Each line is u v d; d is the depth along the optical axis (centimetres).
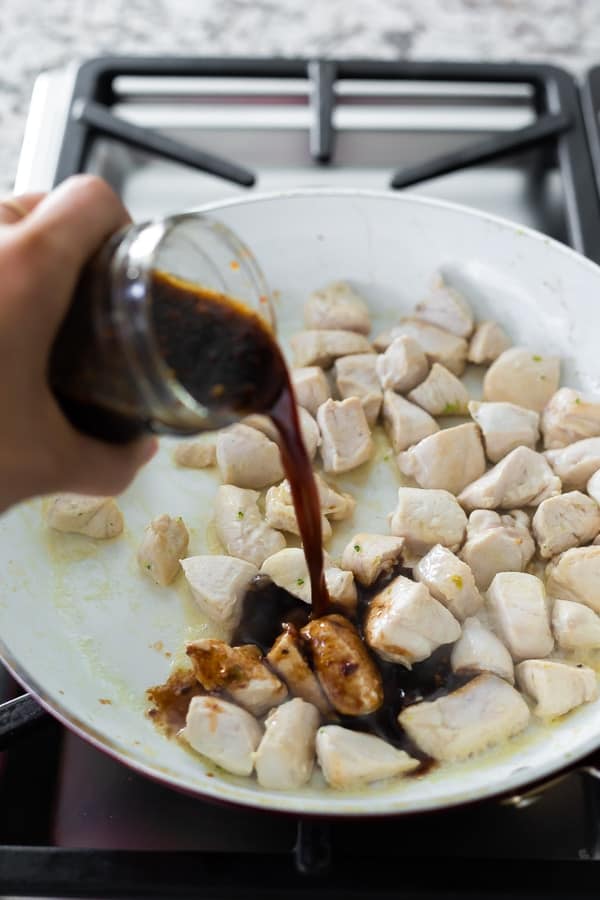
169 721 54
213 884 48
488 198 74
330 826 49
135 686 56
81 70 76
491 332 67
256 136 77
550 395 65
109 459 45
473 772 52
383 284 70
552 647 56
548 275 66
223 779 52
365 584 59
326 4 89
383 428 67
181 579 60
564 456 63
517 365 65
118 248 44
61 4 89
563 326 66
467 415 67
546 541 60
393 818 49
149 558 60
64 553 61
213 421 45
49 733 55
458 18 87
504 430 63
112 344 42
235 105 79
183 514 63
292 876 48
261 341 49
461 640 56
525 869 48
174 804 53
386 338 68
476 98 79
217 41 86
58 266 41
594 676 54
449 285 69
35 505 62
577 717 53
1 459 42
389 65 77
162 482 65
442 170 71
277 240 69
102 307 42
